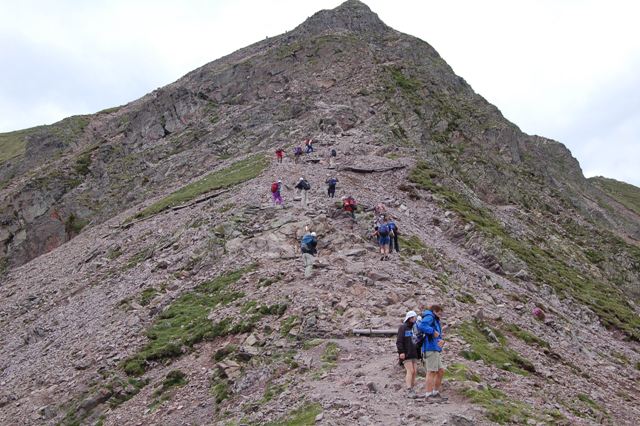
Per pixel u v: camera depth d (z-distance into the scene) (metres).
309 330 21.00
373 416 14.01
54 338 32.59
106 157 86.38
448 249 40.34
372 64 85.62
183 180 68.81
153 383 22.44
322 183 46.00
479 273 36.25
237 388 19.27
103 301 35.06
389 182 51.06
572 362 25.08
